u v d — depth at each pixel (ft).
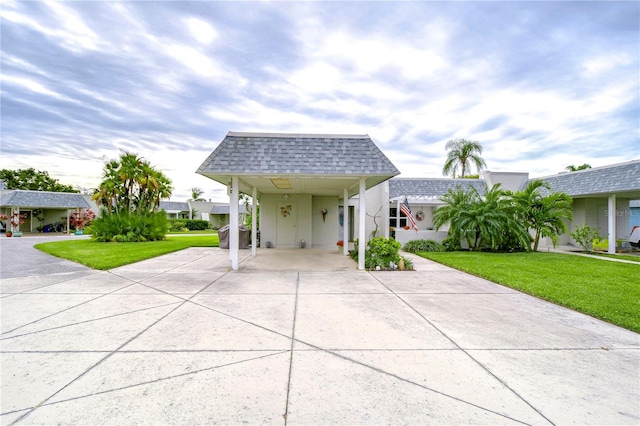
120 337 12.92
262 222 50.70
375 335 13.34
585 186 48.39
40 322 14.74
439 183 62.44
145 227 67.92
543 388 9.21
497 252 44.45
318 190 44.34
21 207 97.09
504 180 63.67
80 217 101.55
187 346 12.03
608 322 15.21
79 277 25.88
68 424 7.38
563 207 45.34
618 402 8.51
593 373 10.16
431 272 29.17
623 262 34.42
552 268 30.14
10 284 23.16
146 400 8.41
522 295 20.51
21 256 39.58
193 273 28.02
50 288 21.85
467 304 18.33
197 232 124.16
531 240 46.37
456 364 10.71
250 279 25.41
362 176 28.17
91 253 41.70
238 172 26.68
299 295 20.25
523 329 14.23
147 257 38.09
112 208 71.36
